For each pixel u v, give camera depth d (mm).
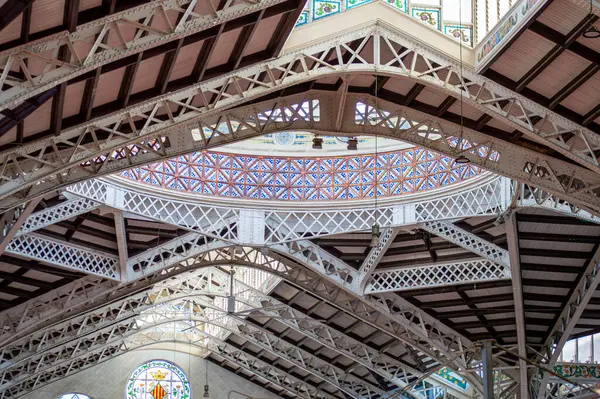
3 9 15883
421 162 35594
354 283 39000
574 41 22906
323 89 26781
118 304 45438
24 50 17797
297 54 23922
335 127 27016
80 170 25016
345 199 36812
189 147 25922
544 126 26859
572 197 27531
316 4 24547
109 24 18547
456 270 37781
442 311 41406
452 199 34500
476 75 24578
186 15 19297
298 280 40625
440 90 24906
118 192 34469
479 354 41531
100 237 37094
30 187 24453
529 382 41719
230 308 42281
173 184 36000
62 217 33375
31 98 19844
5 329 39312
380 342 47594
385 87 26781
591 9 20844
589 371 43031
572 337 43750
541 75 24156
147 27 18984
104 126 23188
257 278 46312
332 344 47594
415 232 36844
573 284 37719
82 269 37062
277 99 26516
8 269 37562
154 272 38438
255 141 37250
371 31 24344
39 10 17203
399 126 27438
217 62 23156
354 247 38250
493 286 38750
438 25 25203
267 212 37094
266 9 21281
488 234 35812
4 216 28438
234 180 36969
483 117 26969
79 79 20406
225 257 40906
